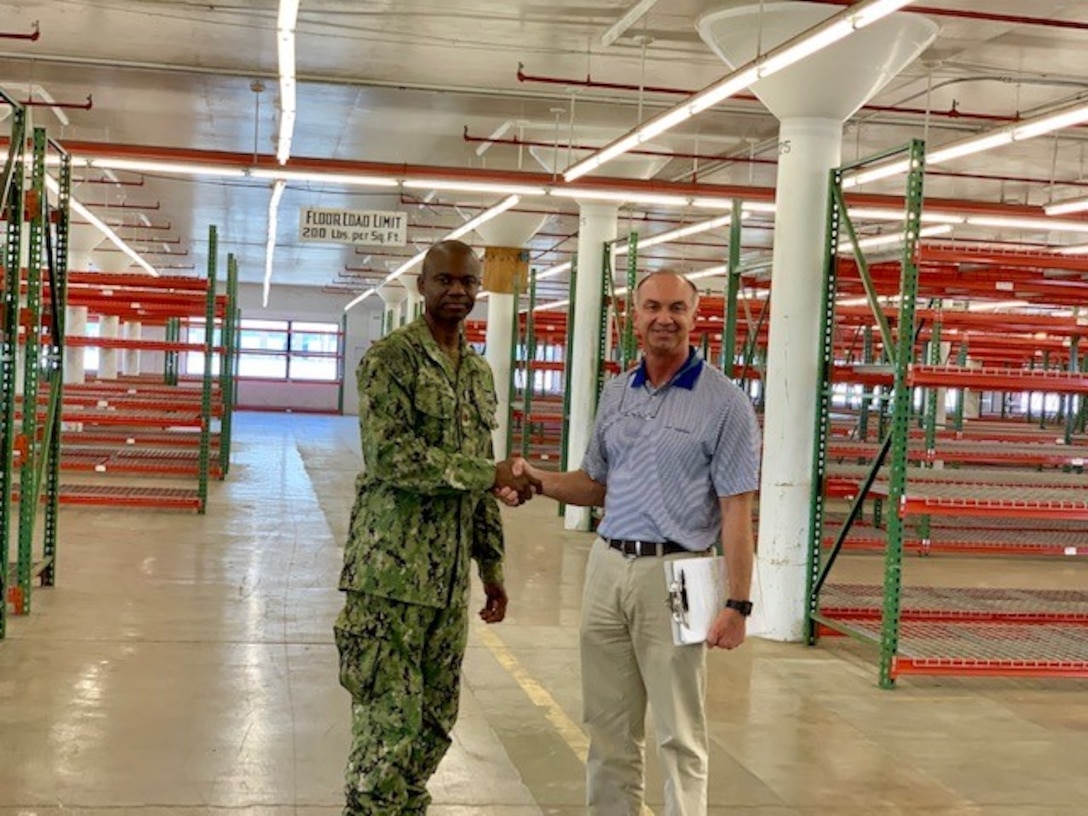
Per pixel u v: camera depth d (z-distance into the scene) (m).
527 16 9.82
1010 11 9.14
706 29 8.84
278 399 39.28
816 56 7.55
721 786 4.93
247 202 21.39
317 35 10.73
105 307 15.76
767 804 4.73
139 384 20.88
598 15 9.72
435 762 3.79
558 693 6.28
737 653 7.49
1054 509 6.83
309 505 14.35
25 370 7.57
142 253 30.39
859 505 7.45
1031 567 12.15
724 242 23.08
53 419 8.48
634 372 3.89
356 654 3.57
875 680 6.89
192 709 5.69
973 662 6.63
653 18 9.62
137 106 14.08
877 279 9.31
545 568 10.63
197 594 8.59
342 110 13.91
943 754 5.50
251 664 6.62
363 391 3.54
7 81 12.90
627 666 3.77
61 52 11.71
